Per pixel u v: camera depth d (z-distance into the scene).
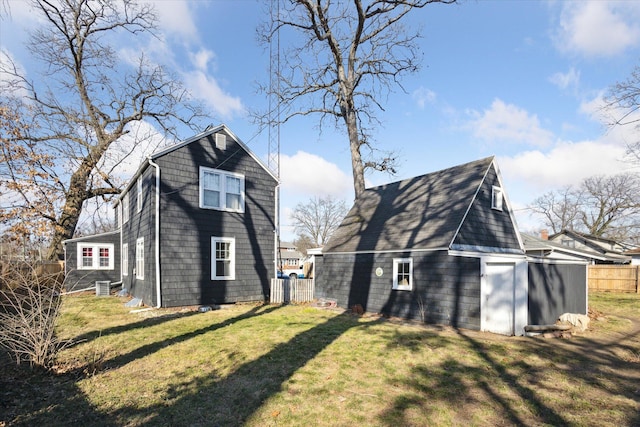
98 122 22.86
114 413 4.27
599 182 40.81
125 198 17.95
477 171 12.82
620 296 17.53
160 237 12.16
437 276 10.71
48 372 5.62
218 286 13.45
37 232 18.30
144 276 13.13
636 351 7.33
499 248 12.57
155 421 4.09
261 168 15.33
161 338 7.92
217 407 4.47
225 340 7.79
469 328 9.69
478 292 9.59
